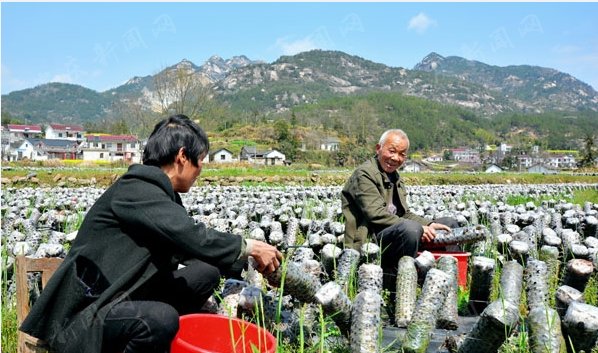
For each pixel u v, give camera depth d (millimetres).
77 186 23750
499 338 3223
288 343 3629
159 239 3018
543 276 4469
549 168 90125
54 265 3561
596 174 52000
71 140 88875
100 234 2998
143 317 2805
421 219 5762
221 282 4934
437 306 3686
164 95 46188
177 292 3453
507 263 4746
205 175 28031
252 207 10898
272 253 3371
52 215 8375
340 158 92562
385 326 4418
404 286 4461
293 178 29734
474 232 5082
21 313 3367
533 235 6902
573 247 5312
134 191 3012
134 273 2953
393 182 5871
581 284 4422
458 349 3498
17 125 99312
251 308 3705
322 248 5395
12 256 5207
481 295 4738
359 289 4336
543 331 3270
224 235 3193
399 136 5590
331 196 16672
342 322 3557
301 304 4078
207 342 3230
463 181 38000
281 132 105688
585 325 3086
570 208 11148
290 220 7816
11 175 23812
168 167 3289
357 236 5520
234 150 90312
